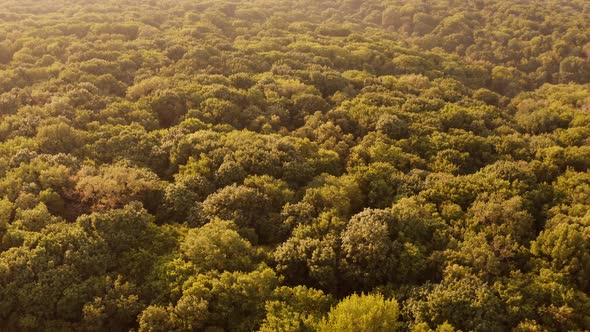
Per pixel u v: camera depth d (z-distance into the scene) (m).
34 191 50.97
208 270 43.59
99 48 95.75
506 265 45.84
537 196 56.72
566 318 39.81
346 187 56.31
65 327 39.53
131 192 52.88
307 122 74.62
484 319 39.12
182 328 38.59
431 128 73.56
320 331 37.09
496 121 81.62
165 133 66.75
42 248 42.44
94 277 42.47
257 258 46.34
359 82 94.69
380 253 44.97
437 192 56.38
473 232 49.12
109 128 65.88
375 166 62.06
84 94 73.88
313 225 48.94
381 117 74.25
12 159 55.28
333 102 84.69
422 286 42.78
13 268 40.91
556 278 43.88
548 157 66.38
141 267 44.59
